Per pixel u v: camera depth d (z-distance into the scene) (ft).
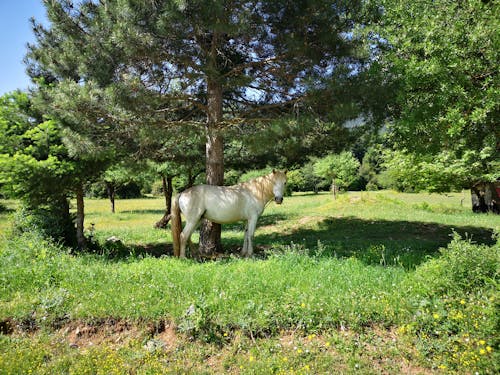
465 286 15.28
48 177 26.89
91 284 18.30
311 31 23.24
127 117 23.53
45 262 20.66
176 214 25.75
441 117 21.30
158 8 20.29
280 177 25.81
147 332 14.58
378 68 22.98
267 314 14.56
